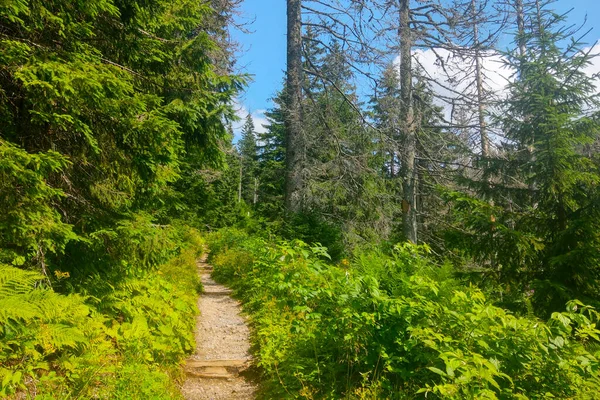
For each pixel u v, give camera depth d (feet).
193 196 70.74
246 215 106.63
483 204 21.12
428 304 12.30
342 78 46.93
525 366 11.00
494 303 20.59
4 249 13.21
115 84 13.74
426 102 52.95
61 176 16.06
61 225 13.96
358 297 13.15
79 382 12.20
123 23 18.13
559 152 20.03
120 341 15.83
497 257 21.31
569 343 10.99
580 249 18.57
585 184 21.21
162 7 20.13
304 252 14.48
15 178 12.44
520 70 24.61
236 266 42.06
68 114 14.10
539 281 19.06
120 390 12.37
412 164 47.37
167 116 21.26
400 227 52.65
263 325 22.59
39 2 13.24
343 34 46.83
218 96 23.58
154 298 20.77
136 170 17.94
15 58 12.45
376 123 47.91
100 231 15.89
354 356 14.29
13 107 14.94
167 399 13.38
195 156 25.18
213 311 29.68
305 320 16.67
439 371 9.62
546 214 22.02
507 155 39.47
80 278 16.72
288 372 15.43
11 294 10.77
